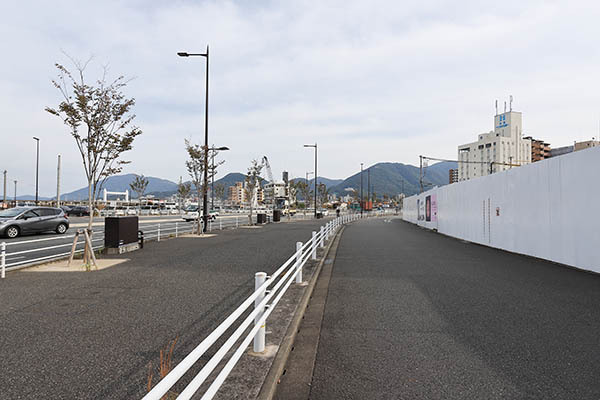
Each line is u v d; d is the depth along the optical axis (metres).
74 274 9.06
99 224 29.75
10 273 9.18
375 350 4.53
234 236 20.81
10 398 3.27
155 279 8.50
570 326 5.38
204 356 4.19
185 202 77.81
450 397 3.41
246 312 6.01
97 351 4.33
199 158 22.59
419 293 7.46
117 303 6.44
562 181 10.83
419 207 34.44
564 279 8.80
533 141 107.62
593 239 9.60
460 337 4.96
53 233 21.61
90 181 10.60
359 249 15.27
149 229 25.19
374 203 133.12
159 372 3.79
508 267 10.53
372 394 3.47
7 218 18.61
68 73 10.44
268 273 9.35
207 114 22.39
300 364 4.13
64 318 5.57
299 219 51.78
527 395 3.44
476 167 101.81
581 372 3.91
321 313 6.11
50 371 3.81
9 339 4.70
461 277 9.10
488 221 16.14
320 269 10.31
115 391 3.40
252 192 33.16
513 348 4.57
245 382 3.46
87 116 10.64
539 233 12.09
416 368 4.03
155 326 5.23
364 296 7.23
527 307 6.41
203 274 9.13
